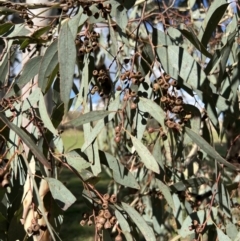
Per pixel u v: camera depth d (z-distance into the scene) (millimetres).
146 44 1019
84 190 959
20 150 947
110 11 962
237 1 1031
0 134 925
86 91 997
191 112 1027
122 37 969
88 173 977
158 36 1023
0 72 1056
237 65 1090
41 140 945
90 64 1017
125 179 1005
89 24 994
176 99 971
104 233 932
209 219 1063
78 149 978
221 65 1041
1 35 1015
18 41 1034
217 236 1053
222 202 1083
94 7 985
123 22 968
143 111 975
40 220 962
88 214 970
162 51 1010
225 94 1104
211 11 1012
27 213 957
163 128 971
